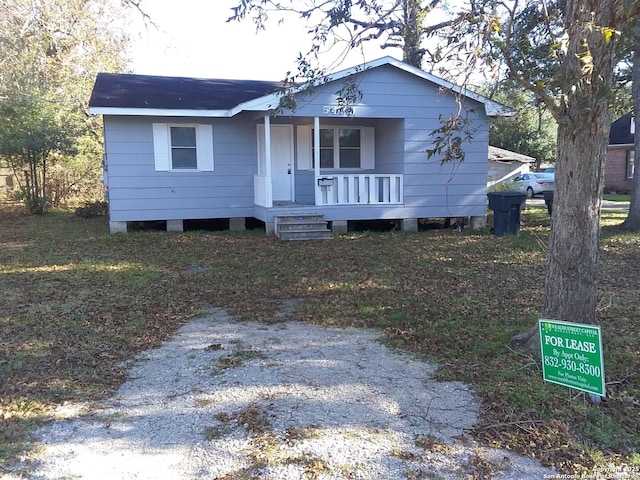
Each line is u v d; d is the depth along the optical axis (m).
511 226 12.55
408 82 12.81
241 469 3.01
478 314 6.08
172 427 3.52
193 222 14.16
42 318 5.90
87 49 21.23
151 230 13.30
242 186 13.47
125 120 12.34
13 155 16.69
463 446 3.26
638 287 7.39
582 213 4.31
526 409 3.67
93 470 3.02
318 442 3.29
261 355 4.87
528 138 37.31
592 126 4.09
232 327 5.75
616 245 10.84
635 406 3.72
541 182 27.84
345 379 4.29
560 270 4.42
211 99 13.08
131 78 14.35
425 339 5.23
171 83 14.30
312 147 14.43
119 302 6.64
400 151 13.30
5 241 11.59
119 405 3.86
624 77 13.66
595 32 3.28
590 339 3.54
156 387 4.17
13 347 4.98
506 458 3.13
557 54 3.50
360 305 6.53
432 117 13.13
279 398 3.93
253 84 15.18
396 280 7.91
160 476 2.96
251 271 8.52
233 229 13.58
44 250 10.39
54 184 19.61
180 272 8.48
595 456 3.12
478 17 4.21
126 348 5.05
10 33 19.14
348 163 14.70
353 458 3.12
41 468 3.03
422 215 13.48
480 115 13.20
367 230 13.57
